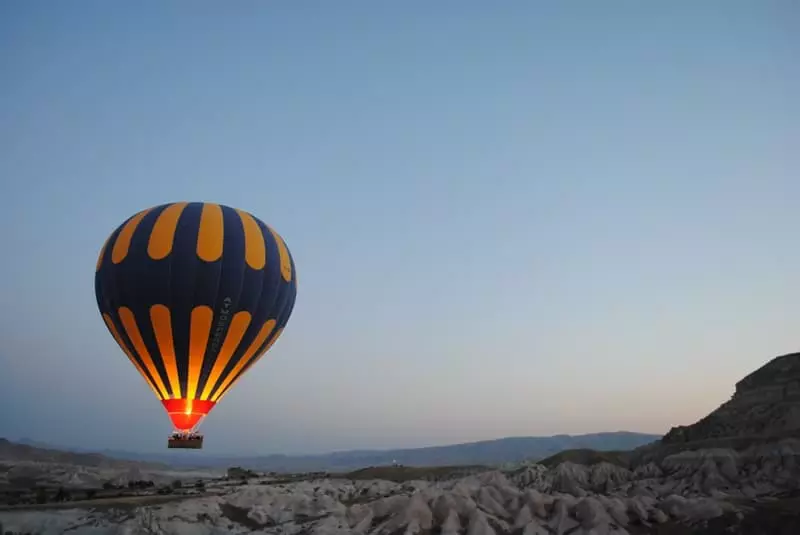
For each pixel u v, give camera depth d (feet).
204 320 136.87
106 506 170.50
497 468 288.10
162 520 161.99
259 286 142.72
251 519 175.22
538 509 172.24
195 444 140.67
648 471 227.40
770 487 188.44
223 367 142.31
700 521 160.15
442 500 170.81
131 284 136.46
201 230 139.85
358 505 183.62
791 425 221.66
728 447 219.20
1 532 150.51
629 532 158.92
